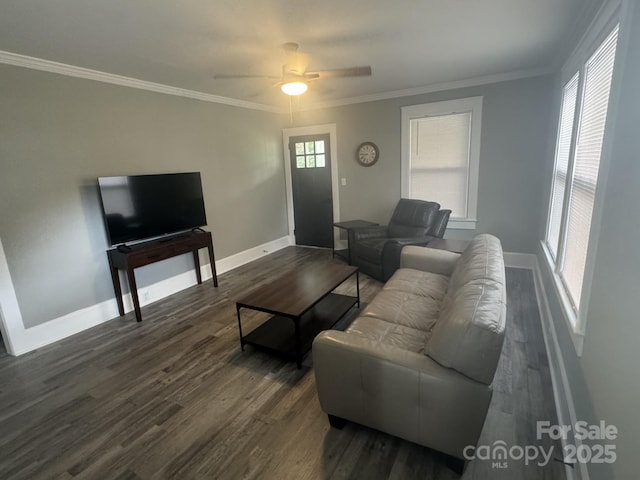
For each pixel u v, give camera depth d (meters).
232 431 1.90
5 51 2.59
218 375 2.43
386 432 1.69
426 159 4.76
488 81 4.14
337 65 3.36
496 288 1.70
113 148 3.42
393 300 2.49
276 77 3.07
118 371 2.53
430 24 2.46
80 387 2.37
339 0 2.03
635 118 1.15
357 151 5.19
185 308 3.61
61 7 1.95
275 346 2.58
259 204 5.41
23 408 2.18
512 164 4.23
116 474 1.67
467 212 4.60
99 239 3.34
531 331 2.80
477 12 2.29
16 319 2.81
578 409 1.59
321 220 5.81
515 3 2.18
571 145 2.45
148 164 3.77
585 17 2.23
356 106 5.06
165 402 2.17
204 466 1.69
